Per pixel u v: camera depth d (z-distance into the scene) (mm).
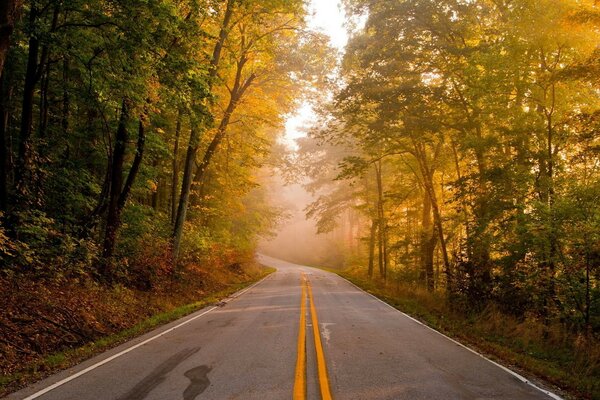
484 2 17953
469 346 9430
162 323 12125
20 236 11398
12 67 13539
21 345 7914
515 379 6773
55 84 15383
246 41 21703
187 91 12570
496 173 14680
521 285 12984
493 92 14758
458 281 15680
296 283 28562
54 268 11398
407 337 10172
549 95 14055
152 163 22250
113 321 11141
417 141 22375
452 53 17484
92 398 5637
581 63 10984
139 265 16500
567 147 13711
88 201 15188
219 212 31094
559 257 11367
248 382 6273
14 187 11352
